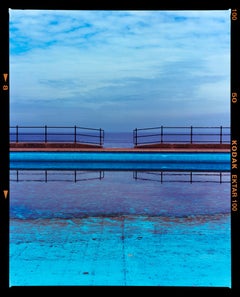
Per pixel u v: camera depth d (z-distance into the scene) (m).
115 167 10.84
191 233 4.14
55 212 5.18
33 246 3.66
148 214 5.06
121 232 4.18
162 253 3.47
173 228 4.35
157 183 7.78
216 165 10.87
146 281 2.81
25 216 4.95
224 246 3.69
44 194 6.52
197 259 3.30
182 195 6.44
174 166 10.82
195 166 10.74
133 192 6.72
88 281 2.79
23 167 10.62
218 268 3.09
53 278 2.85
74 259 3.29
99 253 3.46
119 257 3.35
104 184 7.64
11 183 7.76
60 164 11.11
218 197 6.26
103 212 5.16
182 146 12.90
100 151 11.25
